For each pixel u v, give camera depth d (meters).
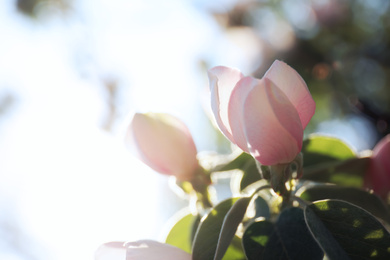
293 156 0.24
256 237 0.25
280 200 0.27
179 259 0.25
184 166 0.29
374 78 0.57
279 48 0.62
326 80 0.59
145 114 0.29
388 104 0.55
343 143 0.31
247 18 0.67
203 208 0.29
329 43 0.61
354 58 0.59
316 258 0.24
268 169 0.25
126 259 0.25
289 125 0.23
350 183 0.31
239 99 0.23
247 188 0.29
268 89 0.23
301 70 0.60
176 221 0.30
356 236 0.23
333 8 0.62
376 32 0.60
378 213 0.28
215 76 0.24
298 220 0.25
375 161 0.31
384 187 0.31
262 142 0.23
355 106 0.53
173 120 0.29
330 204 0.24
